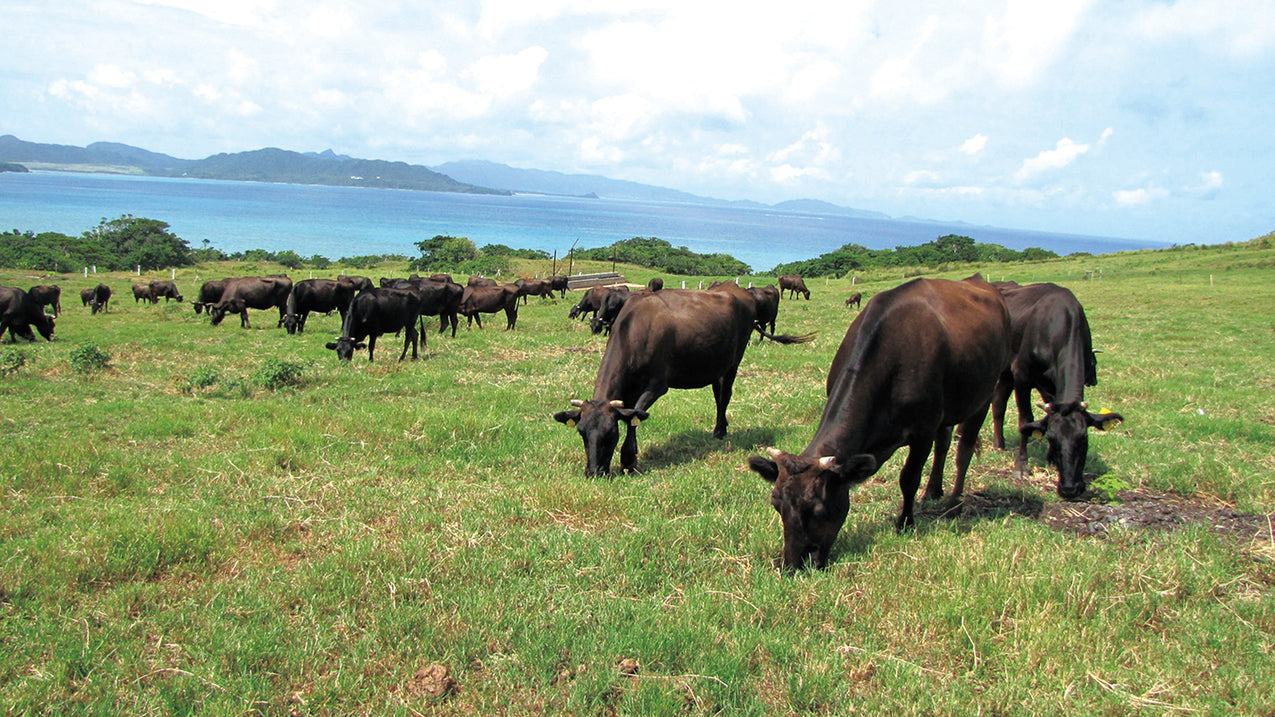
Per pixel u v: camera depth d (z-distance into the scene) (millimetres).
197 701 3783
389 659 4203
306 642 4316
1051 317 7984
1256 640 4305
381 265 72250
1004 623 4516
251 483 7328
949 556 5355
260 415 10141
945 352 5844
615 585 5078
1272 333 22609
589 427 7676
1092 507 6828
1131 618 4566
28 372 14039
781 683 3957
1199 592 4863
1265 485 7105
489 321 29000
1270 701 3670
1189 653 4168
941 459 6934
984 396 6570
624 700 3783
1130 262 58406
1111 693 3805
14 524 6039
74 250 65438
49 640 4277
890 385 5723
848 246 86438
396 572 5242
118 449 8359
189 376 13703
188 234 124688
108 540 5520
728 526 6066
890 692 3857
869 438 5727
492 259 62188
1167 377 14281
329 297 23875
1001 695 3803
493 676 4047
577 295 43719
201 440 9016
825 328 25391
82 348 14430
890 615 4645
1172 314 28531
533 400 11672
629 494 6996
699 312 9016
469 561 5418
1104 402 11820
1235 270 48438
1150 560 5219
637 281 56094
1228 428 9688
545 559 5457
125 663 4082
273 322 27922
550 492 6844
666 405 11273
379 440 8930
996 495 7293
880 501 7137
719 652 4156
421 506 6668
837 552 5598
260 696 3803
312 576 5141
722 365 9391
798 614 4688
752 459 5289
